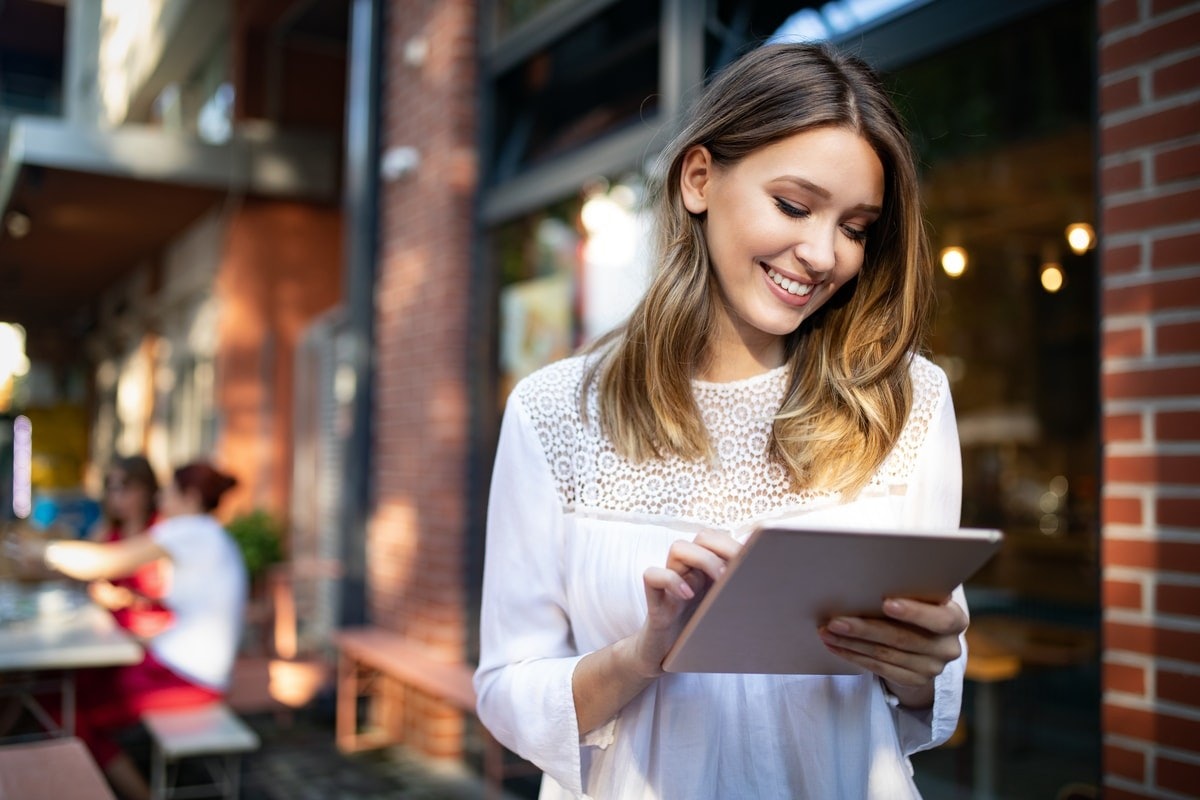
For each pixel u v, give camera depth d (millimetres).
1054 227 5352
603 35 4211
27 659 3170
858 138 1092
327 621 6508
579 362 1305
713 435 1227
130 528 4750
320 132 8734
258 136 8391
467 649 4746
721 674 1178
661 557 1156
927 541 856
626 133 3875
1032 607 4512
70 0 12633
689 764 1144
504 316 4727
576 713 1127
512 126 4902
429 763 4766
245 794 4363
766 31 3375
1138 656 2027
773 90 1112
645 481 1202
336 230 8977
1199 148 1957
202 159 8195
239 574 4418
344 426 5867
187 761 4871
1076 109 4023
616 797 1150
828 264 1092
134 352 12828
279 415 8719
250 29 8609
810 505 1174
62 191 8320
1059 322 5668
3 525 5816
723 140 1151
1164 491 1994
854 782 1148
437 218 4984
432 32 5113
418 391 5094
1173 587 1972
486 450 4793
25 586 4926
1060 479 5559
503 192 4684
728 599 896
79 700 4012
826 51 1151
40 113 15438
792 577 881
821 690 1161
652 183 1322
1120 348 2082
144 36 10195
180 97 10352
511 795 4250
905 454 1199
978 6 2578
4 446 8828
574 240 4234
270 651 6199
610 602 1169
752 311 1146
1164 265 2010
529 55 4613
